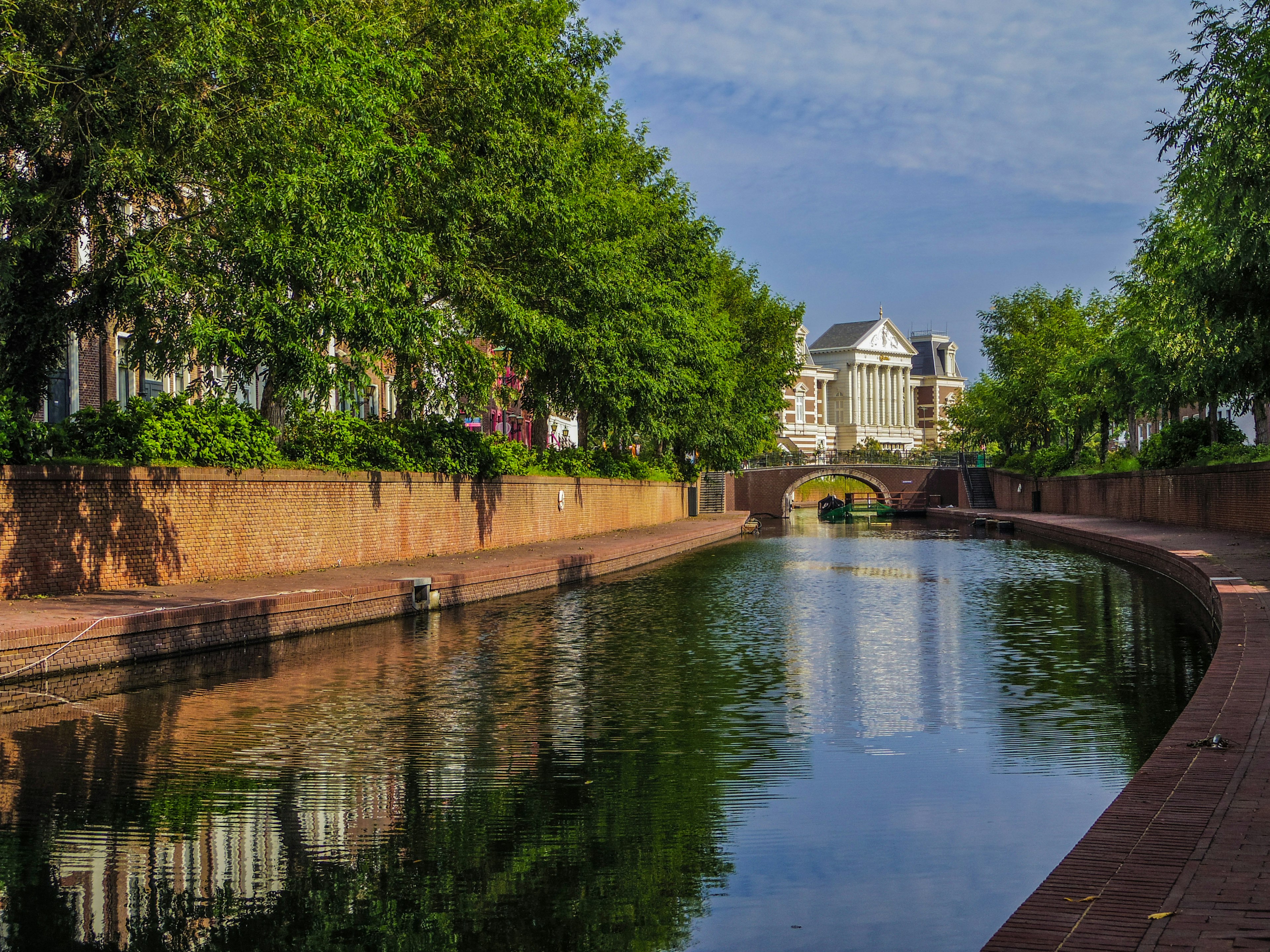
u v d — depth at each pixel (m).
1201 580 20.92
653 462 59.78
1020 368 63.41
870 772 9.30
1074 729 10.81
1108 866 5.55
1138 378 38.91
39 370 19.62
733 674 14.12
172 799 8.54
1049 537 46.91
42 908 6.40
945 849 7.31
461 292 26.53
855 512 89.50
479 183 24.80
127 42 17.39
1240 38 16.34
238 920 6.24
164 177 17.97
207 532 20.55
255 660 15.11
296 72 18.02
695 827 7.82
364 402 30.23
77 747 10.16
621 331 34.69
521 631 18.36
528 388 34.16
